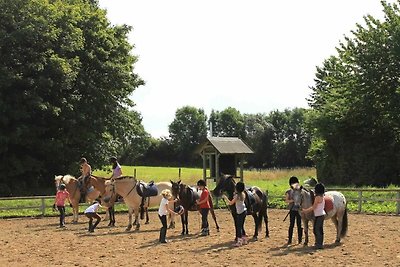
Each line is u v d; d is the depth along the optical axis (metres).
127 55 42.53
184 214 17.94
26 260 13.20
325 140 40.66
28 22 33.62
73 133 37.00
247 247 14.90
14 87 33.47
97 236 17.73
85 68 39.16
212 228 19.81
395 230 18.39
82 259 13.23
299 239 15.38
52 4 37.62
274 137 100.88
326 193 15.37
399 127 38.59
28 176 36.94
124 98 42.31
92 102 38.38
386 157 38.47
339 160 39.81
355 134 39.56
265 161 98.00
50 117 36.12
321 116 40.22
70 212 26.59
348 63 40.47
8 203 27.75
